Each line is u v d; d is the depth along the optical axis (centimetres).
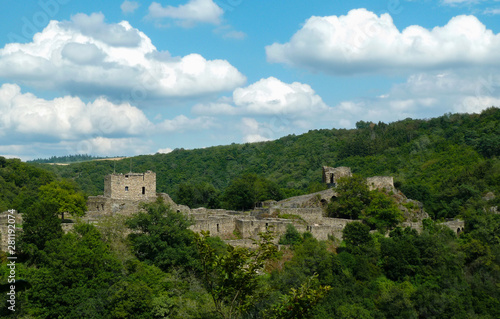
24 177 14438
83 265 6588
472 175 14725
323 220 10012
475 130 19562
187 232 7794
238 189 12862
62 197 8856
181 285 6881
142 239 7519
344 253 8769
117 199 9619
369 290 8238
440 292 8506
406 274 8925
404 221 10819
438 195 13450
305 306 3712
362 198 10894
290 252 8650
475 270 9550
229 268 3734
